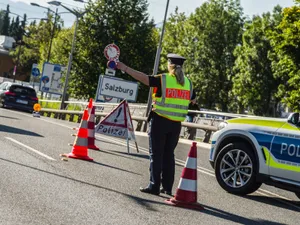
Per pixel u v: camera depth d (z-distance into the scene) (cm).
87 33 7119
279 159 1057
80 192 900
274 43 5234
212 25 9962
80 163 1241
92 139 1616
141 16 7200
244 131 1119
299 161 1027
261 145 1085
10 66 15050
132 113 3866
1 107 3984
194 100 1020
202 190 1116
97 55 7112
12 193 829
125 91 3822
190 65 10056
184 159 1747
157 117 991
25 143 1462
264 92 8575
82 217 736
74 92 7112
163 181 1010
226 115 2386
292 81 5225
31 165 1105
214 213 887
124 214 785
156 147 990
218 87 9850
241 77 8762
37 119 2766
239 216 888
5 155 1195
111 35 7106
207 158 1841
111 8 7094
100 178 1066
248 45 8762
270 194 1187
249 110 8956
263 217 907
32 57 13588
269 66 8569
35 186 901
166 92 986
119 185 1018
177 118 995
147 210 835
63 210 762
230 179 1134
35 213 726
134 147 1872
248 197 1100
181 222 783
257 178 1085
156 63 3884
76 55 7094
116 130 1656
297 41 5022
